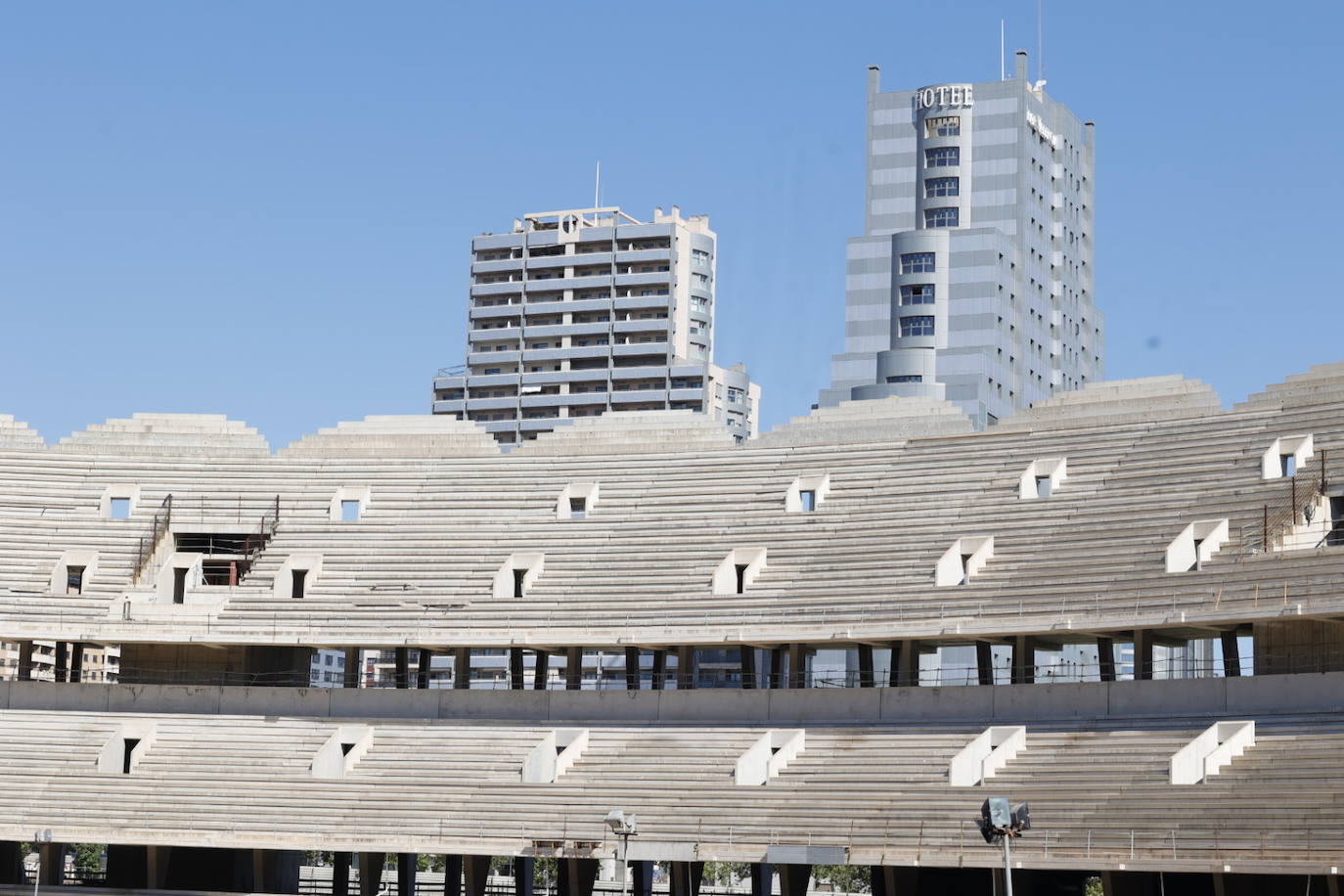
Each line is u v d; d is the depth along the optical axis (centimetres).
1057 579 7162
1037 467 7806
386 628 8081
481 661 16050
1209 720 6450
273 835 7338
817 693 7369
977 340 18800
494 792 7362
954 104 19762
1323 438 7162
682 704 7600
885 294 19375
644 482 8631
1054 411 8125
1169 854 5859
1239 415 7525
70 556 8631
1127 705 6712
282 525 8769
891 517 7925
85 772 7794
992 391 18612
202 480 8994
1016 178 19500
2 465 9069
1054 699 6875
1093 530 7362
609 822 6512
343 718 7969
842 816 6669
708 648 7988
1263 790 5922
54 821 7512
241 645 8425
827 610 7556
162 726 8006
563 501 8606
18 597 8369
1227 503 7125
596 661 15162
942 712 7106
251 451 9206
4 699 8212
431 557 8450
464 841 7125
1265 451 7194
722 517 8281
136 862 8119
